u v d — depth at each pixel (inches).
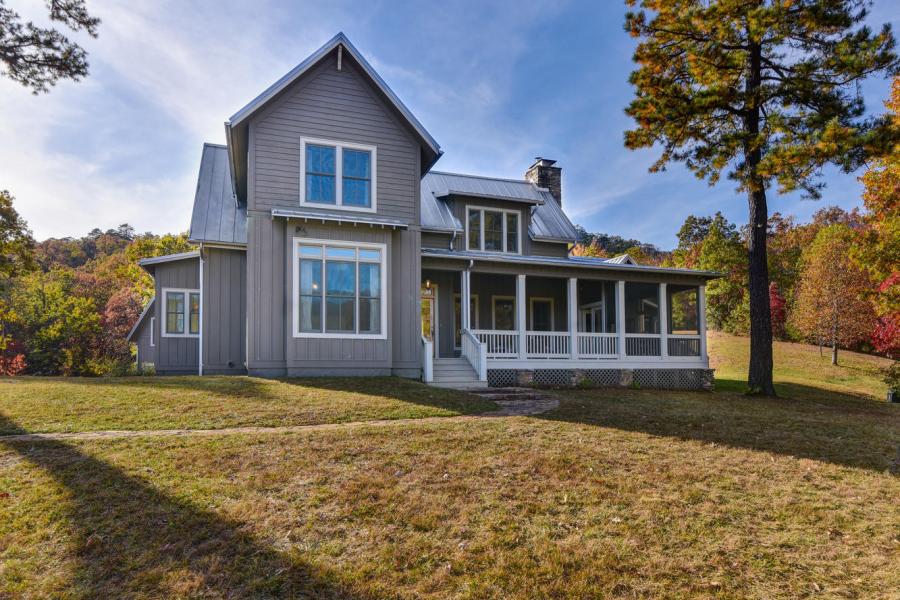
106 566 150.8
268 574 149.0
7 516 176.9
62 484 203.0
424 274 689.0
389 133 541.3
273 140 499.2
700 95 556.4
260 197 490.0
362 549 164.7
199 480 211.9
